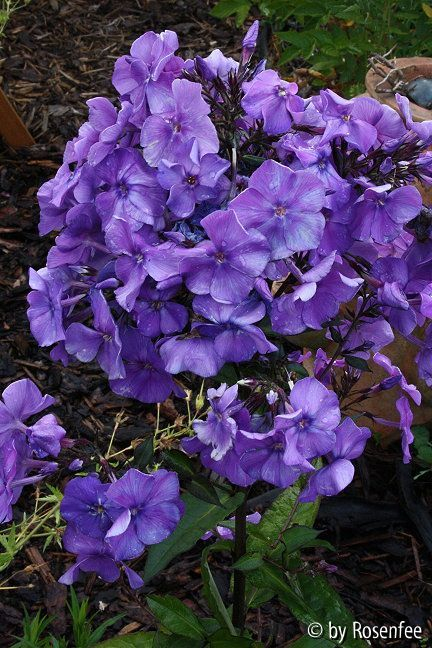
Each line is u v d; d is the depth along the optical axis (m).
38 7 1.86
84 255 0.64
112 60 1.76
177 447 1.00
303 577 0.71
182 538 0.71
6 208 1.40
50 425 0.64
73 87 1.68
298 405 0.61
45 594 0.92
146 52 0.64
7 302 1.25
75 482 0.63
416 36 1.45
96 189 0.63
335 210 0.62
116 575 0.69
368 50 1.45
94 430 1.07
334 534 0.98
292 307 0.61
